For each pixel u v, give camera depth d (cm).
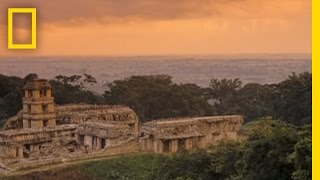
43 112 16100
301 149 5334
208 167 8394
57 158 12794
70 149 14388
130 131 14750
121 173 12331
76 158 13062
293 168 6309
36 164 12388
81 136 15100
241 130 16688
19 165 12138
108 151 13562
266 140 6438
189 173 8256
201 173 8288
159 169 9019
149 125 14375
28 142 13925
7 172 11806
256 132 6781
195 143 14838
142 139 14175
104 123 14912
